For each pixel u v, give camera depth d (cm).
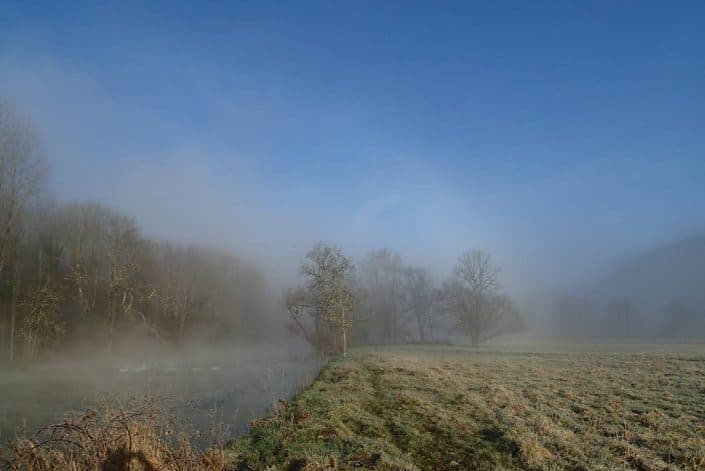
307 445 1045
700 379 1927
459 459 1025
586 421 1283
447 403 1530
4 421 1775
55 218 5022
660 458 980
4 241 3881
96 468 856
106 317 5034
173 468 904
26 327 4197
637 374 2122
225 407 1933
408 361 2789
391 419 1334
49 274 4616
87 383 2950
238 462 980
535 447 1037
